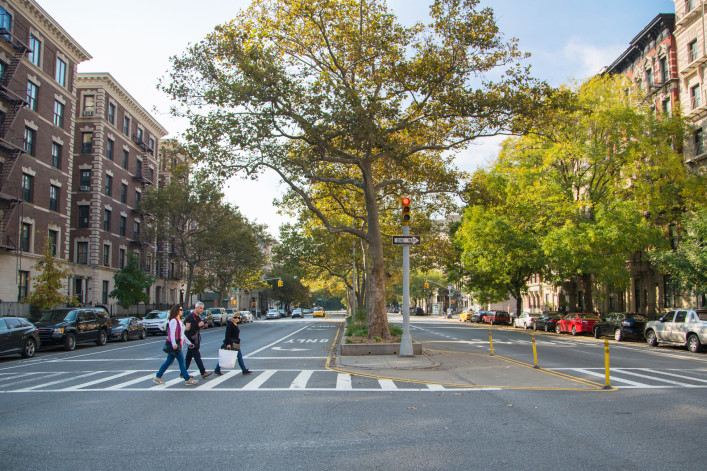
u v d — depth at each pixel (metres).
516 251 36.75
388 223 33.00
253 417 8.04
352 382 11.95
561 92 18.48
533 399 9.68
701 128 32.75
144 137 52.50
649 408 8.80
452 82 18.62
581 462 5.68
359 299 48.12
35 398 9.94
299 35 19.75
